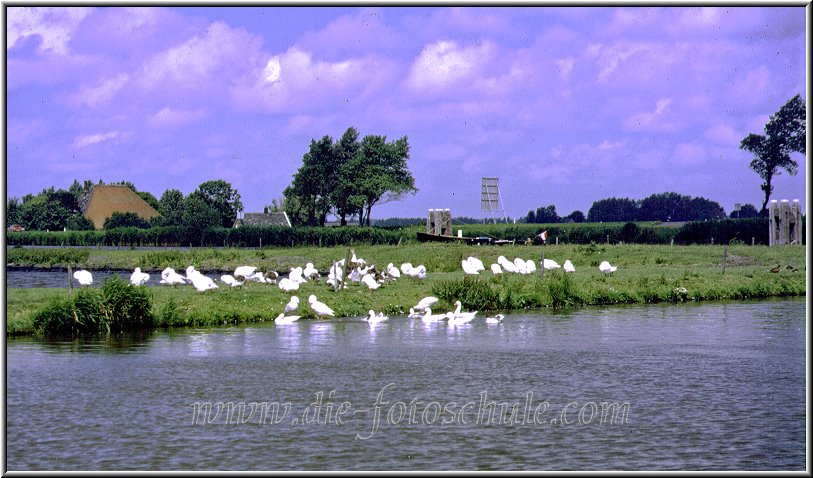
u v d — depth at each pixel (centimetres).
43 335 3312
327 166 13838
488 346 3139
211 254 7938
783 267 6100
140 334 3372
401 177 13725
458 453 1889
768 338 3344
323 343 3191
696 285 4981
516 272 5388
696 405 2266
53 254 8094
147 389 2416
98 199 15788
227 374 2606
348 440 1977
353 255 5459
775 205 8369
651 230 9225
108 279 3547
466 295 4291
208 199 14475
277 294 4175
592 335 3416
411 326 3659
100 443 1944
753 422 2114
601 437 1998
